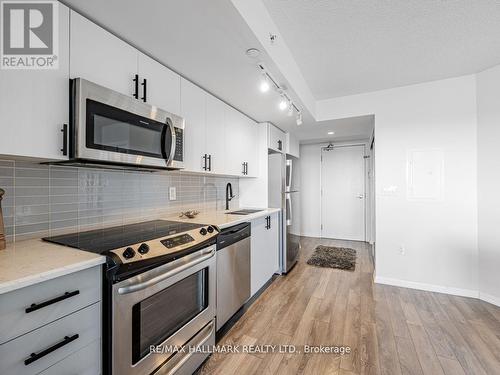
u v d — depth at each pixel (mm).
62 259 950
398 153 2822
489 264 2385
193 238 1463
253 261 2428
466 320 2057
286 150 3820
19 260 935
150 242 1203
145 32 1366
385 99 2885
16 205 1230
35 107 1014
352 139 4875
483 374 1458
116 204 1727
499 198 2314
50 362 847
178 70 1819
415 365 1536
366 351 1671
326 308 2270
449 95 2592
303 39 1908
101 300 1013
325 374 1467
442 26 1758
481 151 2441
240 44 1491
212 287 1664
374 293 2598
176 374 1315
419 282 2721
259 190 3201
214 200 2838
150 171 1908
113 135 1265
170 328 1321
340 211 5215
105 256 1005
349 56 2166
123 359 1040
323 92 2965
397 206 2826
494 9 1578
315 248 4461
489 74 2379
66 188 1438
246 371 1501
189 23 1289
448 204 2602
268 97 2352
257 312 2201
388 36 1879
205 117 2137
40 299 819
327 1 1508
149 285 1140
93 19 1254
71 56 1142
